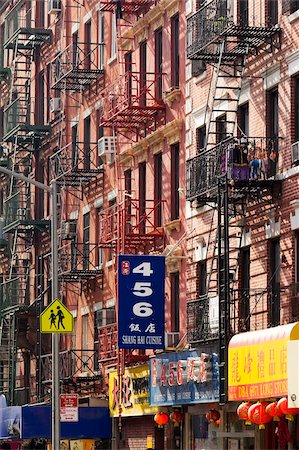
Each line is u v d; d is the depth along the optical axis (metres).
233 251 67.12
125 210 80.50
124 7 85.00
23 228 106.81
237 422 65.94
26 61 113.06
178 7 77.44
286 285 61.03
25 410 85.06
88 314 92.81
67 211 98.94
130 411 79.94
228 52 66.50
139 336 73.81
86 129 96.38
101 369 88.06
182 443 73.25
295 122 61.56
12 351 103.00
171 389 72.25
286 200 61.34
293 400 52.72
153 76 81.75
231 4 68.00
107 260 89.00
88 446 85.94
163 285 74.31
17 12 112.31
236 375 60.00
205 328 67.56
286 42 62.28
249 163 62.66
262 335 57.41
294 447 58.56
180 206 76.06
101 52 93.38
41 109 109.38
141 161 83.31
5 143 116.44
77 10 99.62
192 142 74.06
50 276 102.50
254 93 65.62
